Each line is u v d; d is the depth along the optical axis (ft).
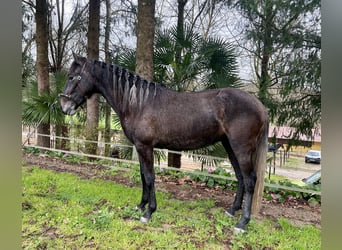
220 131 9.13
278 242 8.59
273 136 18.01
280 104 16.96
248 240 8.52
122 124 9.73
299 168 34.99
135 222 9.50
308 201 12.16
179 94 9.43
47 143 22.79
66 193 11.82
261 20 18.38
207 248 8.09
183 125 9.03
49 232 8.63
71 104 9.89
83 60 9.85
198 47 16.89
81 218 9.46
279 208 11.51
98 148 20.79
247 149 8.84
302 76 15.40
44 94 20.89
